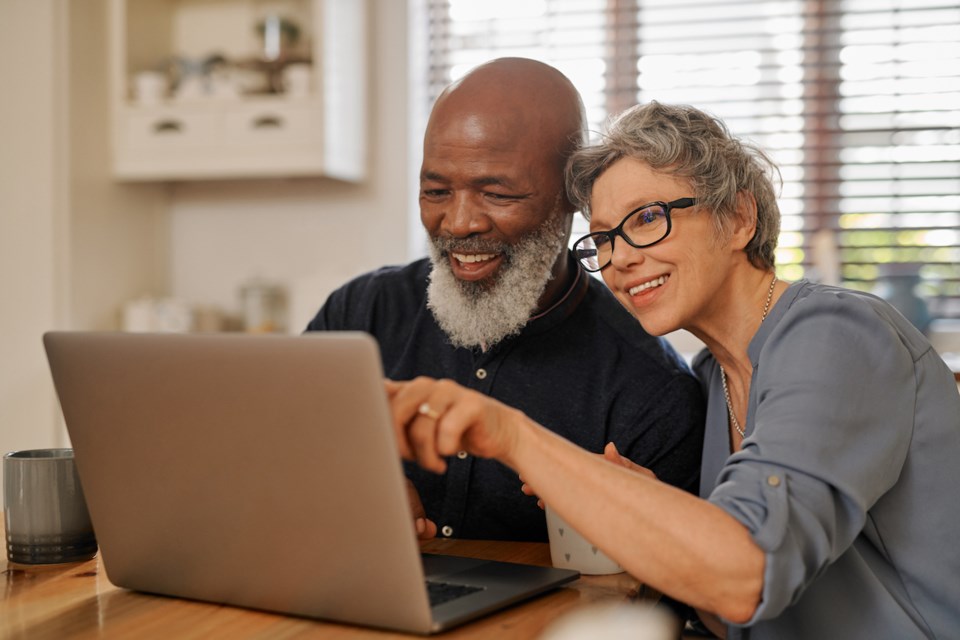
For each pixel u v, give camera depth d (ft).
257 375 2.72
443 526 4.90
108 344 2.97
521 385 4.91
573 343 4.92
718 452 4.31
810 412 3.18
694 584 2.87
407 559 2.69
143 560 3.18
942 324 9.36
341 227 9.36
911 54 9.37
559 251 4.71
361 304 5.42
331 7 8.48
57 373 3.13
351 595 2.82
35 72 8.42
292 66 8.62
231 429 2.83
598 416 4.80
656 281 3.86
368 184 9.30
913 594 3.61
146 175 8.80
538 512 4.75
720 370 4.38
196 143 8.71
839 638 3.59
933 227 9.43
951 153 9.35
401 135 9.21
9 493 3.63
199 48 9.47
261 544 2.92
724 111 9.68
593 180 4.09
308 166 8.52
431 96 9.77
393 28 9.19
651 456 4.72
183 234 9.68
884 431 3.33
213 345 2.77
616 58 9.69
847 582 3.59
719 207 3.83
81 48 8.61
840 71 9.50
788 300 3.82
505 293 4.61
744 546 2.83
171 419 2.93
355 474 2.68
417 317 5.27
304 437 2.72
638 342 4.90
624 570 3.56
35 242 8.46
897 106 9.42
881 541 3.62
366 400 2.59
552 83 4.59
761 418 3.26
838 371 3.28
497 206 4.49
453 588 3.15
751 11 9.53
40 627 2.89
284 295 9.47
